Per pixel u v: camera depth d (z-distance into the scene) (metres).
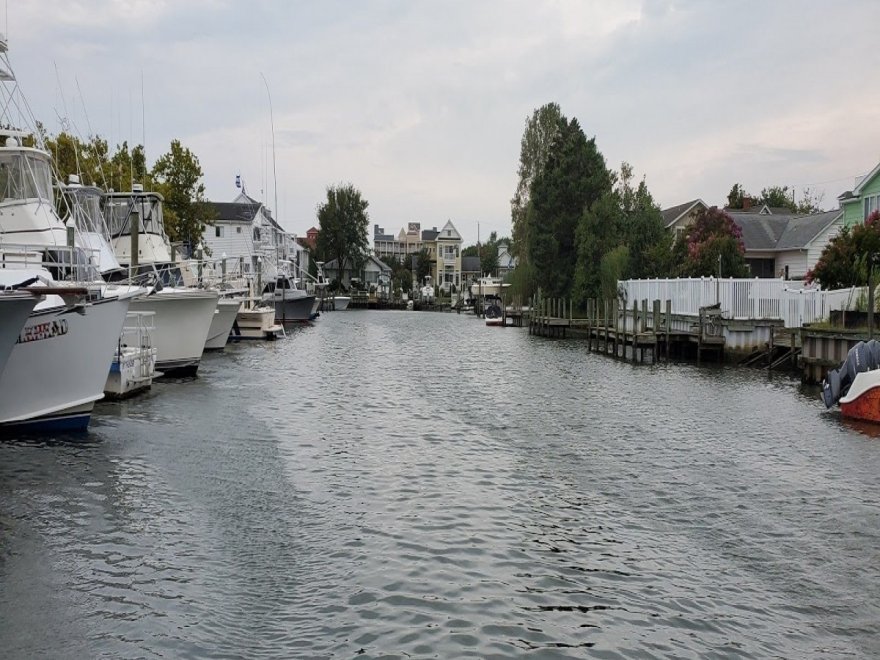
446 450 15.30
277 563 9.02
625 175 65.06
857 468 14.16
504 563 9.21
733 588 8.68
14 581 8.22
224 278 37.56
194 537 9.79
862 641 7.49
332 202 114.50
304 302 62.91
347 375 27.83
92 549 9.22
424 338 50.22
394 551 9.49
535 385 25.78
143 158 46.62
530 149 82.94
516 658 6.95
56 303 14.70
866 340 21.69
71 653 6.76
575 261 63.41
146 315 21.98
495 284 99.06
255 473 13.02
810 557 9.68
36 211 19.08
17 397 14.42
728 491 12.57
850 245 30.14
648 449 15.66
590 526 10.70
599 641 7.32
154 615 7.54
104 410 18.16
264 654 6.88
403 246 162.12
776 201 88.44
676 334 34.53
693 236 45.22
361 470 13.47
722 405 21.47
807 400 22.41
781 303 32.72
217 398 20.86
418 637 7.28
